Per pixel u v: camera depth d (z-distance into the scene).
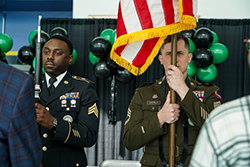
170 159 1.97
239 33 4.87
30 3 6.57
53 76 2.47
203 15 5.38
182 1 2.04
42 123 2.10
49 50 2.45
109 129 4.92
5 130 1.33
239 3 5.35
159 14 2.09
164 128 2.09
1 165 1.34
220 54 4.26
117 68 4.27
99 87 5.02
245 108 0.87
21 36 6.82
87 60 5.08
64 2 6.47
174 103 2.03
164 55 2.22
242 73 4.85
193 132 2.08
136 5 2.11
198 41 4.12
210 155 0.89
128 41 2.11
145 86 2.35
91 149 4.88
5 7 6.74
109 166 2.60
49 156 2.28
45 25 5.14
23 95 1.35
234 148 0.86
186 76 2.23
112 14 5.60
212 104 2.17
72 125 2.23
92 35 5.10
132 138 2.11
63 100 2.39
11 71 1.38
